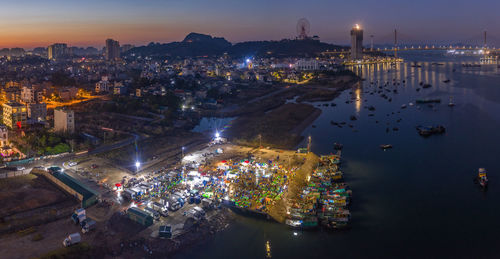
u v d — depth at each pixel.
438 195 141.50
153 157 177.38
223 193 136.25
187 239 109.00
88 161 170.12
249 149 193.62
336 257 103.88
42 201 126.56
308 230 116.81
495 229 117.75
